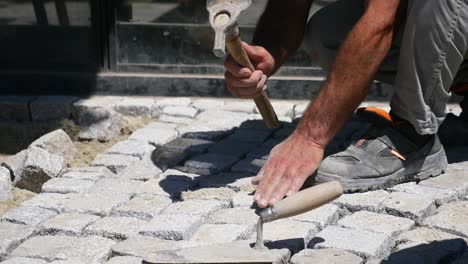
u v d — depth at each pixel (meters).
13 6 9.45
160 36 9.37
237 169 7.10
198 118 8.62
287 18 6.94
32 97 9.16
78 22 9.39
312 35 7.32
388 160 6.61
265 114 6.68
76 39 9.45
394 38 6.32
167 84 9.30
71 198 6.61
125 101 9.10
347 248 5.59
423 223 6.05
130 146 7.73
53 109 8.91
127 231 5.98
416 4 6.13
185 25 9.32
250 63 6.27
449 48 6.21
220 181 6.88
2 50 9.53
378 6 6.14
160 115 8.89
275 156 6.26
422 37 6.18
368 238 5.74
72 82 9.36
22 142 8.55
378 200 6.35
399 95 6.51
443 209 6.27
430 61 6.25
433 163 6.80
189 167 7.11
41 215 6.31
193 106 9.02
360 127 8.05
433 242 5.72
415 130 6.69
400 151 6.65
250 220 6.05
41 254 5.71
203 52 9.38
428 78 6.32
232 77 6.29
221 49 5.70
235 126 8.34
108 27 9.35
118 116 8.50
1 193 6.99
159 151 7.58
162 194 6.62
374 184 6.55
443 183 6.70
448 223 5.98
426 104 6.44
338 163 6.50
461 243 5.71
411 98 6.42
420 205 6.22
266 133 8.05
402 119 6.72
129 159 7.43
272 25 6.95
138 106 8.92
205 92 9.30
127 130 8.52
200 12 9.27
